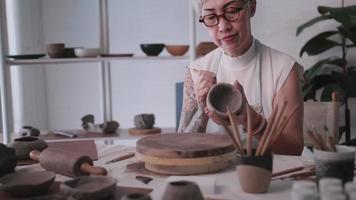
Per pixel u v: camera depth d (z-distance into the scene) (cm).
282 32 296
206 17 139
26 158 117
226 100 111
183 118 147
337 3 284
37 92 314
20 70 296
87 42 315
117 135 252
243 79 149
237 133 95
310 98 256
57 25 316
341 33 248
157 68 315
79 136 248
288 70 143
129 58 250
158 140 111
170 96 317
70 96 324
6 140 235
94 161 118
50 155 105
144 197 75
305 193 72
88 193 83
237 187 93
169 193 76
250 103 146
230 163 109
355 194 69
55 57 251
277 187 92
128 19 311
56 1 313
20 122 297
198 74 145
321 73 269
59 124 327
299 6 291
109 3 310
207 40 299
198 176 99
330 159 86
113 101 322
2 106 240
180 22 308
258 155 88
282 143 127
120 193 90
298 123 131
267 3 296
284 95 138
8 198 88
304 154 128
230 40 139
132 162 115
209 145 104
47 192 91
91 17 312
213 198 86
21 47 294
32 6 306
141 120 257
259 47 150
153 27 310
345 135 258
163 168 103
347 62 276
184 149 100
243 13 136
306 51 257
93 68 320
